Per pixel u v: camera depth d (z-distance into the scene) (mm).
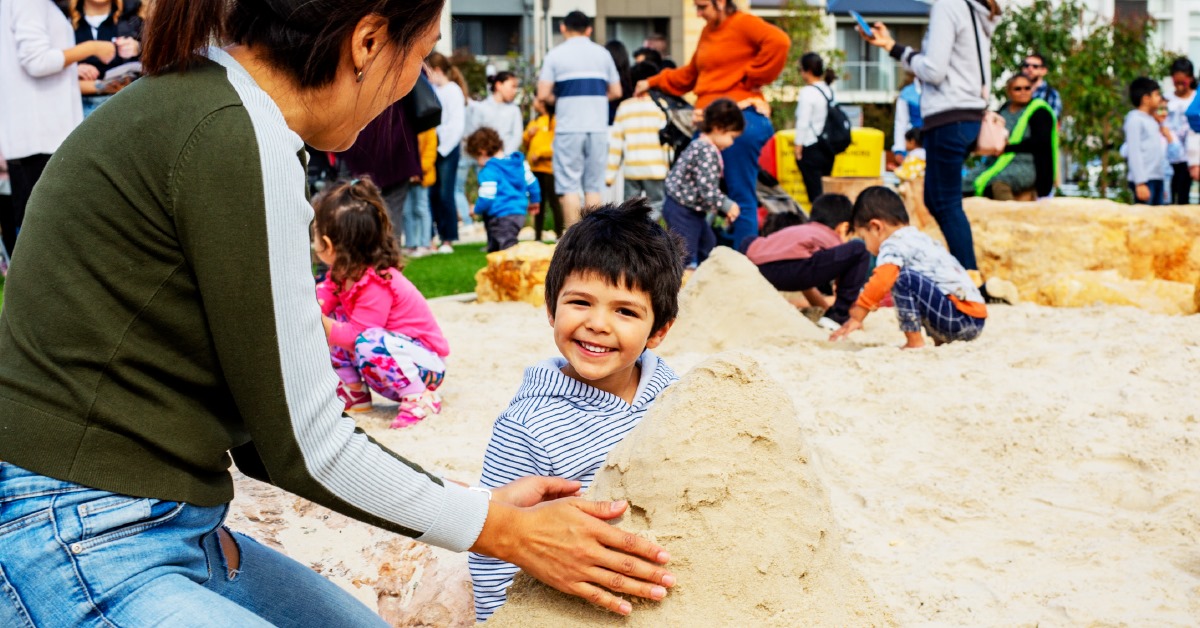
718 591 2205
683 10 28766
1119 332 6184
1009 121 9797
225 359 1786
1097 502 4004
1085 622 3121
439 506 1998
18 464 1727
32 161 8766
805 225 7660
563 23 10930
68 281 1743
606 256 2740
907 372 5473
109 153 1767
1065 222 8414
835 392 5230
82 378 1743
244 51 1927
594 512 2213
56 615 1717
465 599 3180
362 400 5410
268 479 2105
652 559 2156
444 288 9727
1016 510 3949
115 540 1751
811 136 11055
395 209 9539
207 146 1756
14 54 8562
